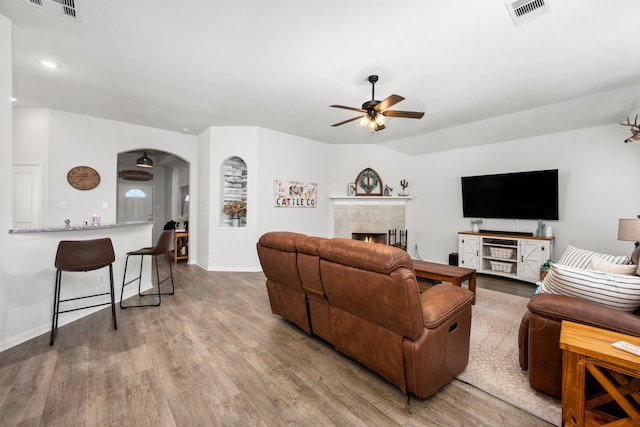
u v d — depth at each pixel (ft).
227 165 17.44
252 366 6.80
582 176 13.64
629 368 3.78
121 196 25.76
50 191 13.88
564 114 13.00
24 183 13.80
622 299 5.21
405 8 6.74
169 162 25.79
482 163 17.15
